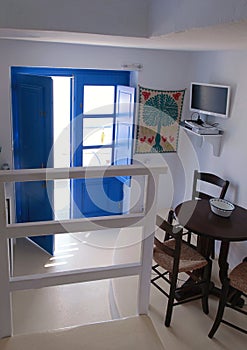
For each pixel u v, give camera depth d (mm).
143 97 4223
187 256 2869
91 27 1738
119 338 1866
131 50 4031
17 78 3738
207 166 3969
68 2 1681
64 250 4039
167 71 4250
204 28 1308
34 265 3744
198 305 3041
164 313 2926
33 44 3600
